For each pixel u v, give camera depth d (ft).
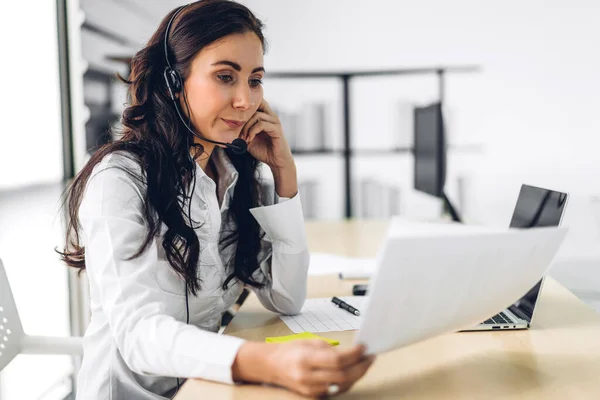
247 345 3.17
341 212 15.35
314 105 15.16
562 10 14.32
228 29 3.97
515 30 14.56
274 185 4.92
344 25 14.94
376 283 2.76
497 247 3.04
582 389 3.09
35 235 9.96
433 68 14.87
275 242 4.70
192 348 3.23
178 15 4.19
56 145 12.08
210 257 4.39
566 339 3.89
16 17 10.32
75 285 9.90
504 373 3.32
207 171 4.74
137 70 4.29
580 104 14.43
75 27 12.68
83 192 4.22
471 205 14.88
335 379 2.85
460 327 3.39
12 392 8.10
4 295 4.64
